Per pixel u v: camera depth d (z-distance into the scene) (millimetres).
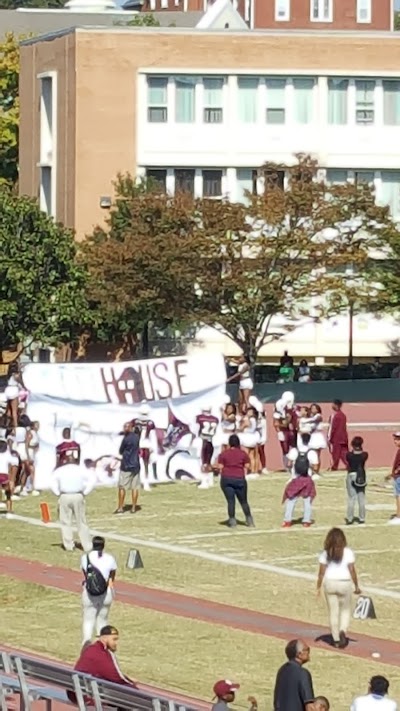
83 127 81000
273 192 69000
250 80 82062
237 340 70438
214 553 36812
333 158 82562
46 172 85312
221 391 48188
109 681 20438
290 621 29812
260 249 68500
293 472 40969
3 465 41875
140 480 45594
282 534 39344
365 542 38375
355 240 70625
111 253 69938
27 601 31469
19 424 45656
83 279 71188
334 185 71500
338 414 50406
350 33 82375
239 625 29359
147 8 156250
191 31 81500
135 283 69562
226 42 81750
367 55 82625
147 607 30875
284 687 19797
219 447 47906
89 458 47031
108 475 47281
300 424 48750
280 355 82188
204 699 23656
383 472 51281
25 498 45094
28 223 70938
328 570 27594
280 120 82250
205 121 81938
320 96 82312
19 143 90312
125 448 42375
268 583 33531
